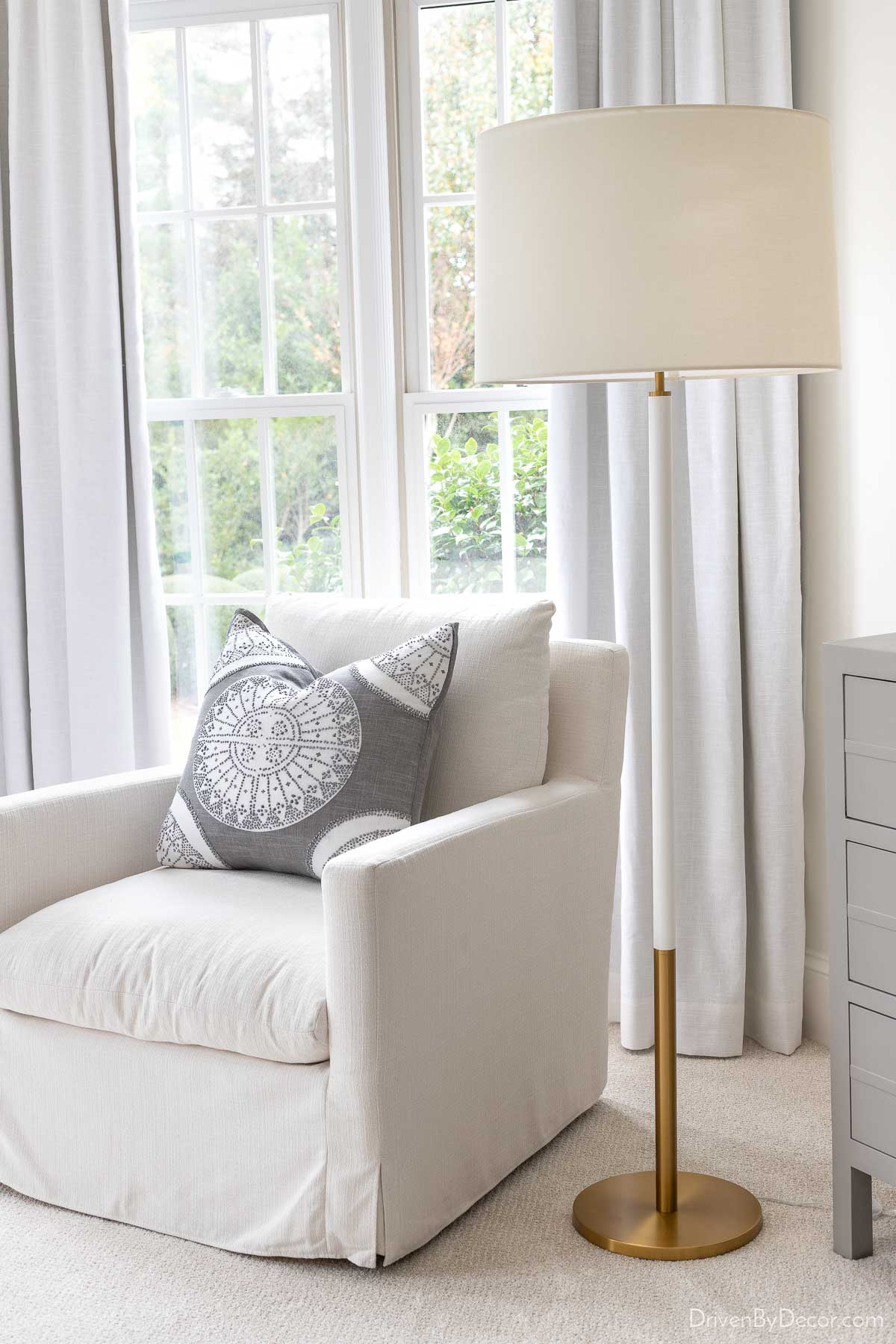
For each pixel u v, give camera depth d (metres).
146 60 2.99
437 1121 1.84
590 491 2.69
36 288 2.90
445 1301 1.73
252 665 2.25
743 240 1.54
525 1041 2.06
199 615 3.12
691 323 1.53
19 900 2.08
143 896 2.03
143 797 2.29
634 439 2.57
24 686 3.00
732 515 2.53
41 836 2.11
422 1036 1.79
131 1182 1.95
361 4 2.80
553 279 1.59
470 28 2.84
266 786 2.07
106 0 2.84
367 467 2.92
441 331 2.93
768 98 2.47
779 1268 1.80
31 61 2.86
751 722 2.59
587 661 2.27
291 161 2.95
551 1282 1.77
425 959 1.79
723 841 2.58
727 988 2.60
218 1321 1.70
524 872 2.03
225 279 3.01
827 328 1.62
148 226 3.03
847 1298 1.72
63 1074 1.99
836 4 2.41
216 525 3.08
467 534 2.95
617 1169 2.11
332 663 2.38
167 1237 1.93
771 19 2.44
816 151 1.60
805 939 2.69
